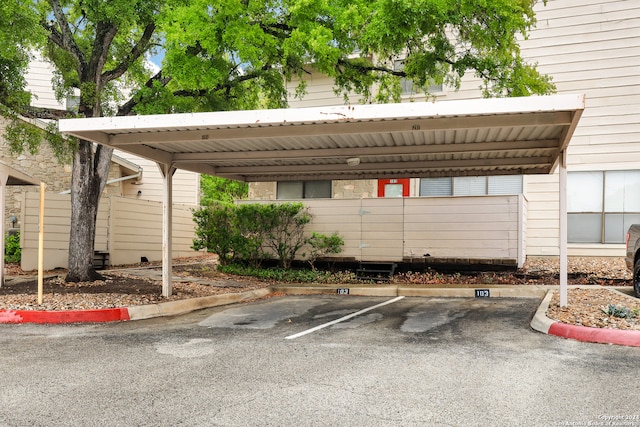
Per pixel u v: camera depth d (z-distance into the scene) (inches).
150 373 207.9
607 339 259.0
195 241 603.8
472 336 278.7
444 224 536.4
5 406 169.9
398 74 534.6
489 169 502.0
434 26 446.3
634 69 579.2
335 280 537.0
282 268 578.9
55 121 459.8
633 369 210.4
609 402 172.4
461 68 497.0
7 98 417.7
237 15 433.4
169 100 445.4
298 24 454.3
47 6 446.3
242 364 221.5
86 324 323.3
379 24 408.8
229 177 532.4
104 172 467.8
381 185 662.5
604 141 588.7
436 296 458.0
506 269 520.7
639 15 577.3
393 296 462.9
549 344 257.1
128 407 168.9
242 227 576.7
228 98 536.1
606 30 588.1
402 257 547.8
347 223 565.9
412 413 163.2
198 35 409.7
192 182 891.4
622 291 434.3
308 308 389.7
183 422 156.2
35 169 719.1
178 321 335.6
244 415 161.6
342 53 503.8
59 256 564.1
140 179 851.4
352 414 162.4
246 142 386.6
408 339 272.2
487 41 465.1
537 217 610.5
